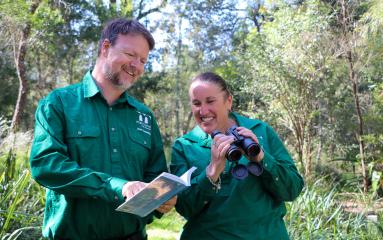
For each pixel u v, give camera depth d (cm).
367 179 938
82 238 245
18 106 1377
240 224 252
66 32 1714
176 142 277
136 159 257
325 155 1238
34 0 1185
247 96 1146
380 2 830
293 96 996
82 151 241
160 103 2681
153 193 211
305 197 572
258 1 2206
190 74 2675
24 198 473
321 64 992
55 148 234
